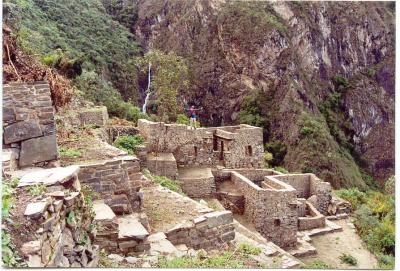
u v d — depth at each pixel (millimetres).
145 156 17297
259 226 16391
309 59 72188
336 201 22859
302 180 22703
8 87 8281
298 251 15961
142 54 54656
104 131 15406
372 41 77938
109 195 8969
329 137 59656
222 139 22484
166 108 40656
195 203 10555
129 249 7801
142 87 48062
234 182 19484
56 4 44250
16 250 5117
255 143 22594
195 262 7906
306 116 60969
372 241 17531
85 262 6516
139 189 9414
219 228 9469
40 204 5559
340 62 75500
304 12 73188
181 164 21031
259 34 69250
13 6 31891
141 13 61750
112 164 9070
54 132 8523
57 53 27719
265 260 8875
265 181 19844
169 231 8852
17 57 12539
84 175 8828
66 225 6070
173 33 64500
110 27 51875
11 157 7844
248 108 65750
